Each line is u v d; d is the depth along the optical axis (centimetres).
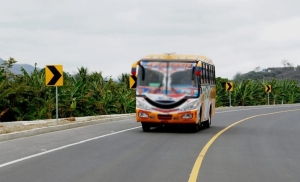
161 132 2066
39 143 1583
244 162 1220
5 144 1548
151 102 2005
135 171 1062
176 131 2133
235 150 1462
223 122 2875
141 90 2022
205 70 2231
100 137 1798
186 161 1216
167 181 950
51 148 1452
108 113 3419
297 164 1209
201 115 2142
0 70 2717
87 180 956
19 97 2706
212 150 1450
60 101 2925
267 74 14875
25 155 1297
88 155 1306
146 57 2067
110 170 1072
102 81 3878
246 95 5569
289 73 15062
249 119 3194
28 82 2917
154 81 2019
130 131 2081
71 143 1590
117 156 1293
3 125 2094
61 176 995
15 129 1880
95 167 1111
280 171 1095
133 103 3678
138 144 1584
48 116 2791
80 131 2048
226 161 1229
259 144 1652
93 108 3288
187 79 2009
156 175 1014
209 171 1073
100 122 2614
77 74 3844
